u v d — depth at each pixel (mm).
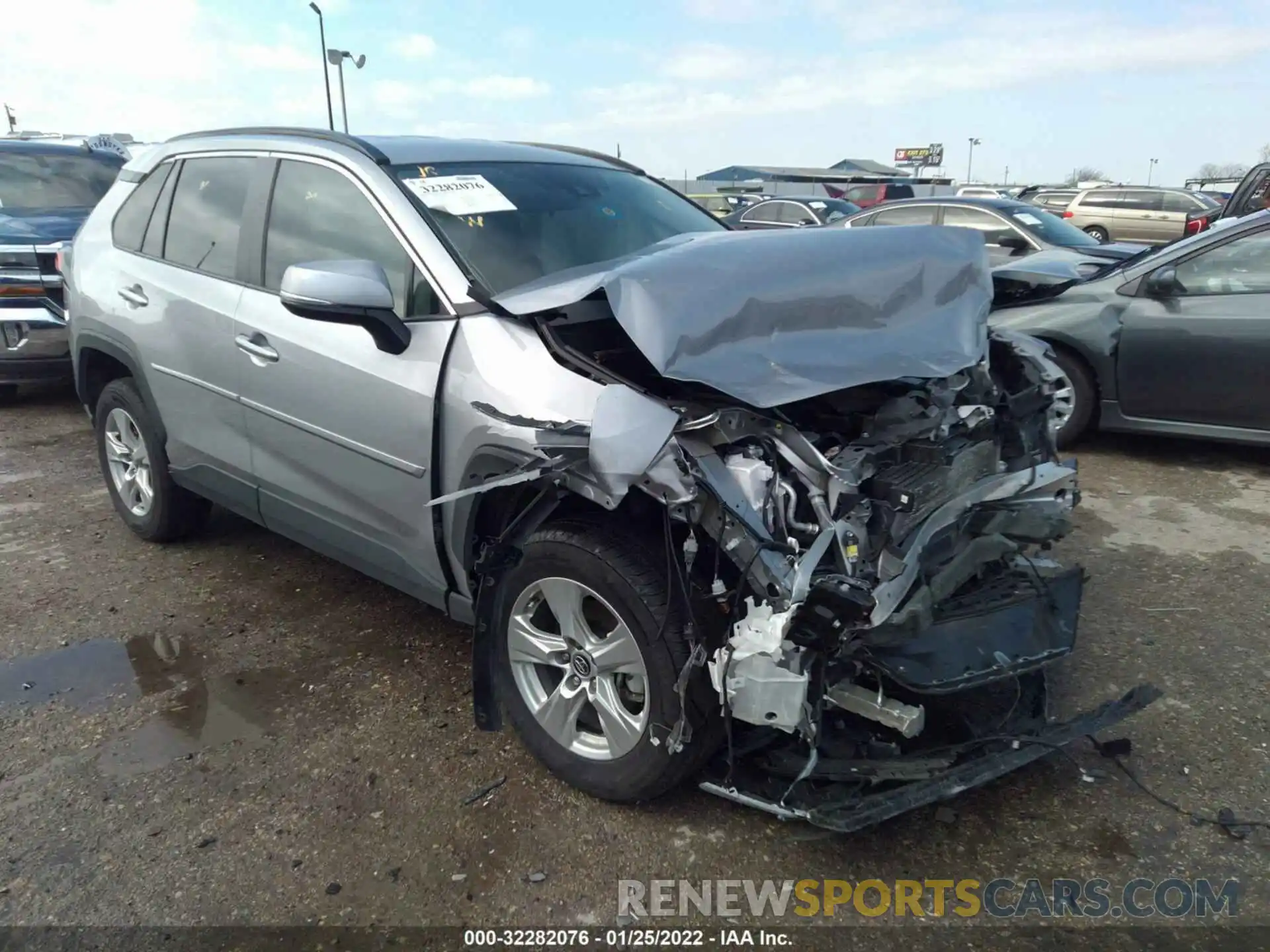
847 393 2859
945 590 2572
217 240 3896
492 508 2926
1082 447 6254
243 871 2568
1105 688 3332
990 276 3264
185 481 4281
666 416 2359
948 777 2459
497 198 3432
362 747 3100
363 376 3127
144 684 3510
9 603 4160
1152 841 2605
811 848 2613
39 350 7102
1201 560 4371
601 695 2688
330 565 4559
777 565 2283
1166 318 5543
